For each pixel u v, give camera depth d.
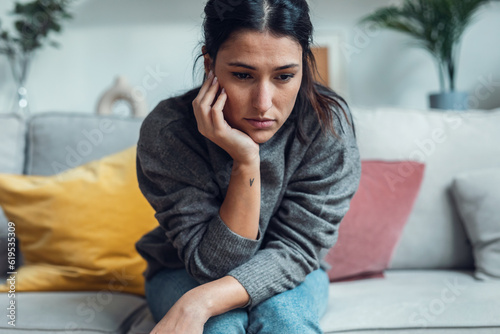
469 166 1.53
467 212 1.44
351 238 1.40
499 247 1.37
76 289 1.35
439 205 1.50
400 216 1.44
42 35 2.63
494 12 2.73
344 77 2.77
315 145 1.01
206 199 0.99
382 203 1.43
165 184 1.01
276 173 1.00
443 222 1.50
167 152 1.01
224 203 0.94
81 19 2.80
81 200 1.37
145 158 1.03
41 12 2.58
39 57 2.79
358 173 1.06
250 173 0.92
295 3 0.85
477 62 2.76
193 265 0.96
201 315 0.84
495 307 1.09
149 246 1.11
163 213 1.01
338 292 1.30
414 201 1.47
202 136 1.02
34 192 1.37
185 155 1.00
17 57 2.76
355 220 1.41
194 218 0.98
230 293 0.88
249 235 0.94
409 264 1.50
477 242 1.41
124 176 1.42
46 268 1.35
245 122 0.89
